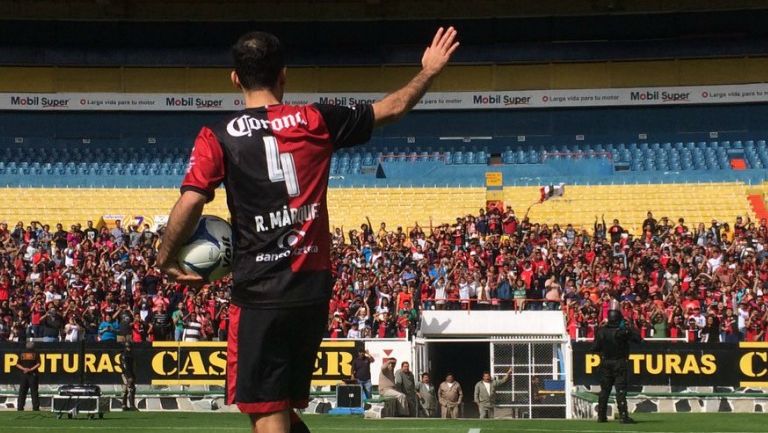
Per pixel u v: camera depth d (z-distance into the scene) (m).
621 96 45.34
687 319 25.89
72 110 46.12
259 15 45.62
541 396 25.62
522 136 45.75
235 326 4.24
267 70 4.36
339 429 15.94
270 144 4.21
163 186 42.06
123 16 45.38
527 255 31.70
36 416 19.70
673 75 45.22
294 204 4.21
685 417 19.00
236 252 4.26
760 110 45.00
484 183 42.03
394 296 28.44
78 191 41.66
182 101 46.28
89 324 26.84
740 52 45.03
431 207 40.91
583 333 25.95
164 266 4.28
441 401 22.95
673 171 41.66
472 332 27.64
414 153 44.56
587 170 43.38
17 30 45.97
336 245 32.84
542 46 45.88
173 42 46.56
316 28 46.34
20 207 40.97
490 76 45.84
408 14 45.34
